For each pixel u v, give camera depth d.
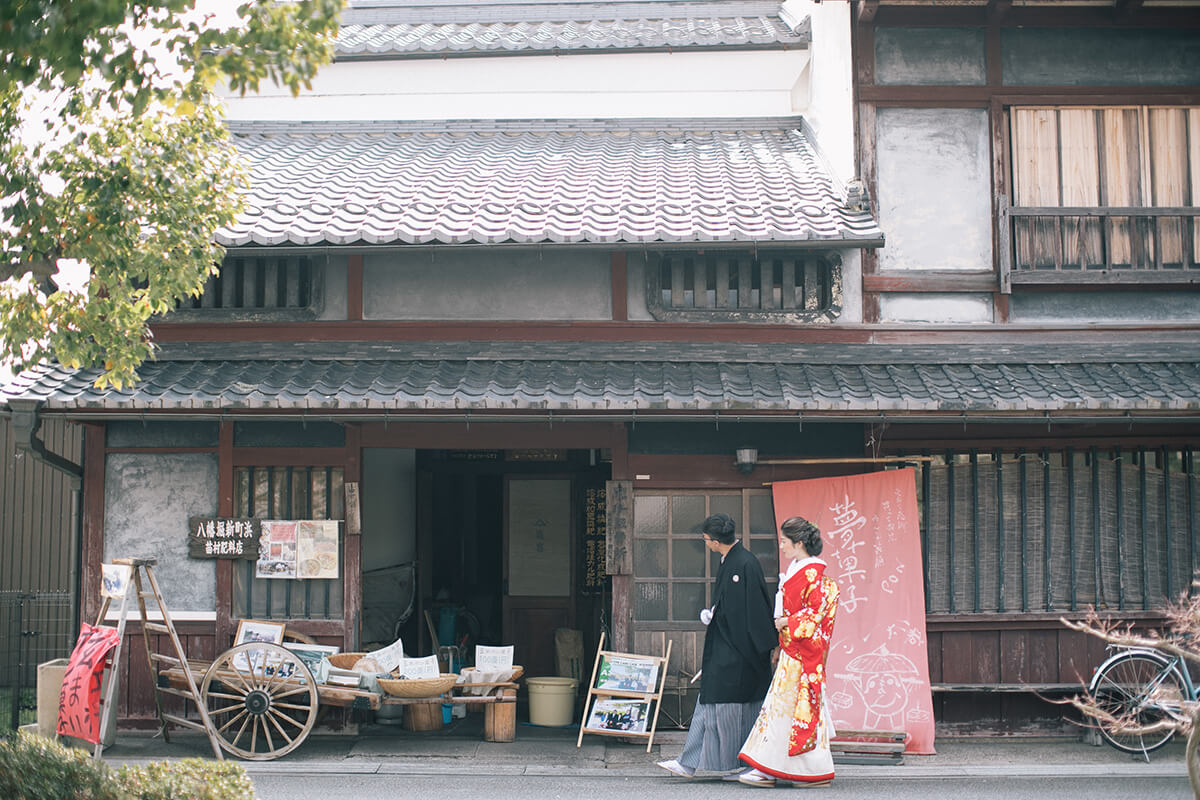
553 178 10.78
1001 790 7.67
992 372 9.34
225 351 9.53
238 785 5.67
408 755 8.65
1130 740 8.88
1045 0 9.77
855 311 9.76
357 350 9.54
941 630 9.33
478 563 12.82
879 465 9.48
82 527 9.48
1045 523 9.46
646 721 8.88
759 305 9.73
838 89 10.58
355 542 9.28
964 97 9.98
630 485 9.43
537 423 9.46
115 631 8.26
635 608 9.42
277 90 13.37
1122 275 9.66
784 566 8.88
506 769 8.23
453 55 13.22
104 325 6.84
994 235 9.88
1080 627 5.48
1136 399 8.68
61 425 12.30
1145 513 9.48
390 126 12.87
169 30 5.00
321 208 9.65
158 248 6.66
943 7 9.96
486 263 9.77
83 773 5.34
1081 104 9.92
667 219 9.34
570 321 9.65
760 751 7.62
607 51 13.20
